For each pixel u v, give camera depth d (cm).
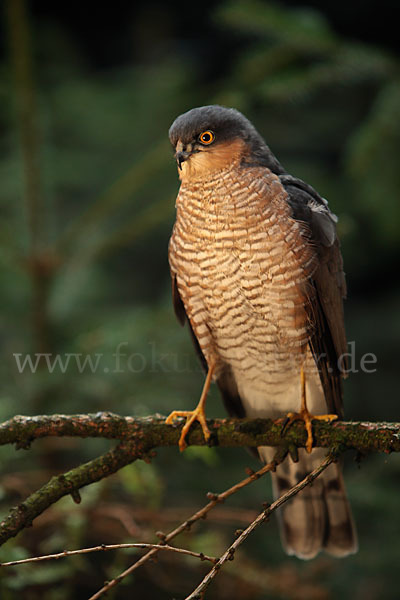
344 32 1448
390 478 819
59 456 812
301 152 1206
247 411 659
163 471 858
